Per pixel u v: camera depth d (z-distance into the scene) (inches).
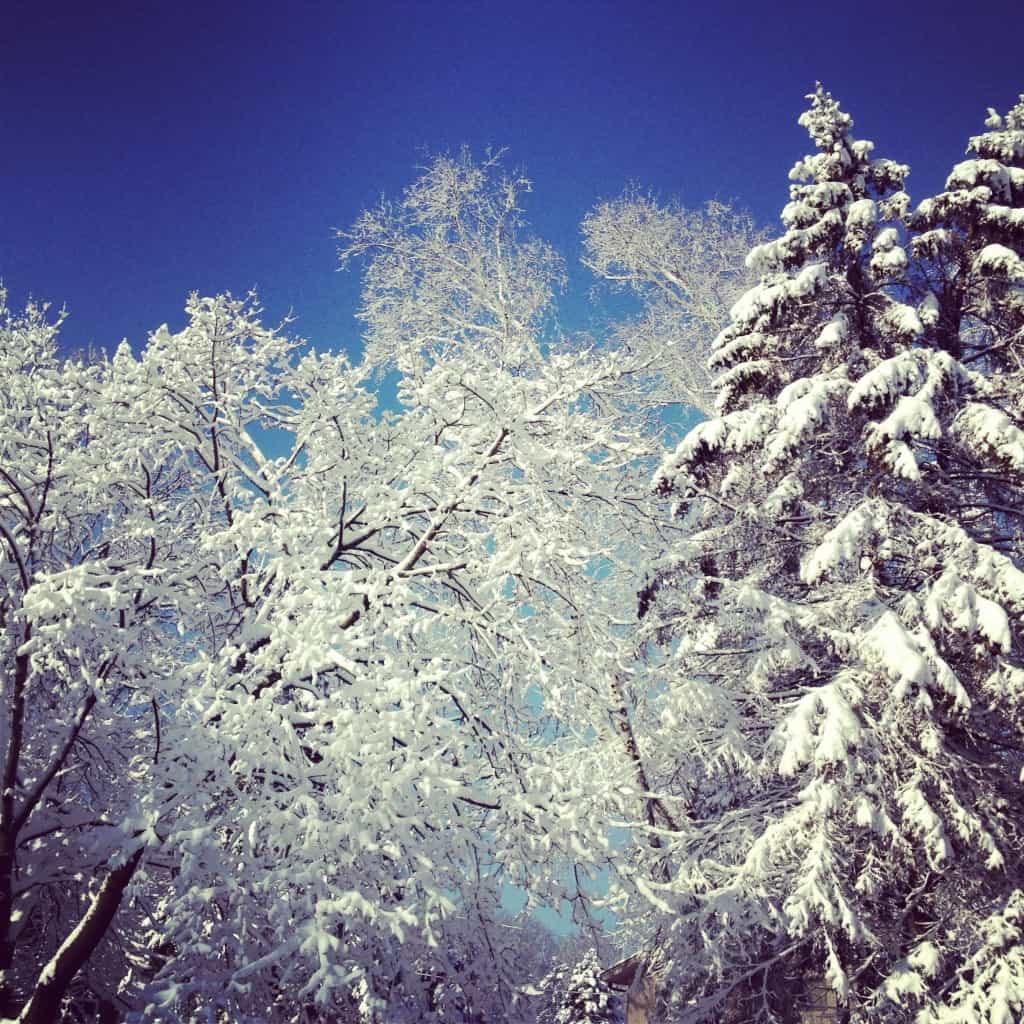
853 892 355.9
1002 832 342.0
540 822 279.1
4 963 251.1
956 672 370.3
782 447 389.7
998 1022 300.2
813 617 382.3
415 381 343.6
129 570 268.2
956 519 397.4
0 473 288.2
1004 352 435.8
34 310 306.8
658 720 411.8
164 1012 221.1
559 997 984.9
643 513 406.3
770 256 448.8
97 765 306.0
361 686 254.7
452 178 582.9
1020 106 457.4
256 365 346.9
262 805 242.7
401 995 271.1
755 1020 378.3
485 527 358.0
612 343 585.9
